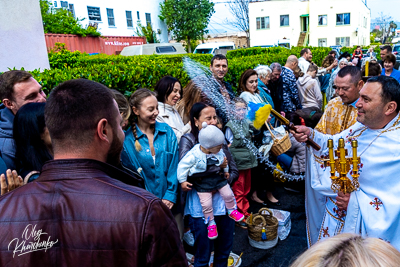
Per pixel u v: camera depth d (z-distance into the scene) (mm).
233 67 5148
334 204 2305
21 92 2160
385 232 1905
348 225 2053
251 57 7164
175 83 3006
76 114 1073
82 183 1046
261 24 31094
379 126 1988
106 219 989
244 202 3646
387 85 1863
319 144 2439
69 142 1090
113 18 23250
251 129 3246
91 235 982
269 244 3143
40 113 1649
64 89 1104
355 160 1884
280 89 5125
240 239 3352
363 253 830
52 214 1011
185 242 3215
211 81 3053
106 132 1146
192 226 2453
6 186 1428
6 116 2152
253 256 3064
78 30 18766
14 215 1014
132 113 2504
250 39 31688
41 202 1025
